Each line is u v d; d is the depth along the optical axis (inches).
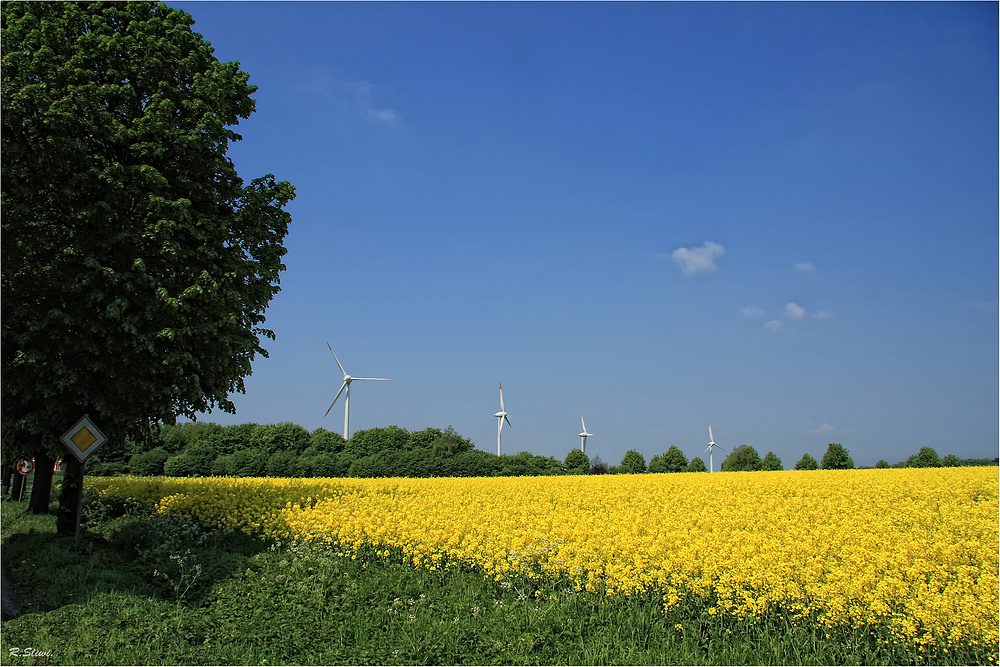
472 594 462.9
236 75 647.1
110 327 529.0
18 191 522.0
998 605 352.5
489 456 2092.8
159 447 2004.2
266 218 636.1
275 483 1183.6
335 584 474.3
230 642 373.4
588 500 871.7
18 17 573.0
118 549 550.6
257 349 674.2
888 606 364.2
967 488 1007.6
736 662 342.6
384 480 1331.2
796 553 478.9
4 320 520.1
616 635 377.4
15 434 562.9
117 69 575.8
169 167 585.6
